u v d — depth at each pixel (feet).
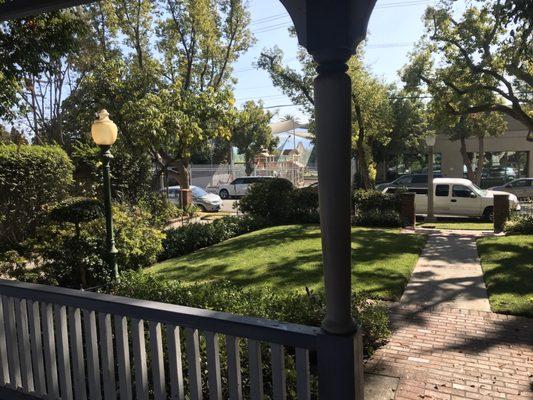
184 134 45.19
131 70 52.16
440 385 12.87
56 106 71.20
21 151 37.45
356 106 61.41
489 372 13.62
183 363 10.87
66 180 41.39
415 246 32.96
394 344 15.88
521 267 25.50
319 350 7.39
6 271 23.06
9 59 20.95
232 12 73.10
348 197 7.07
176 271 28.30
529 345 15.51
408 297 21.33
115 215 28.48
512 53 46.60
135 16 66.13
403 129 101.35
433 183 55.93
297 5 6.97
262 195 50.21
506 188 79.97
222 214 69.92
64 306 10.13
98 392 9.94
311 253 31.04
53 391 10.50
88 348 9.84
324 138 6.92
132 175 52.49
